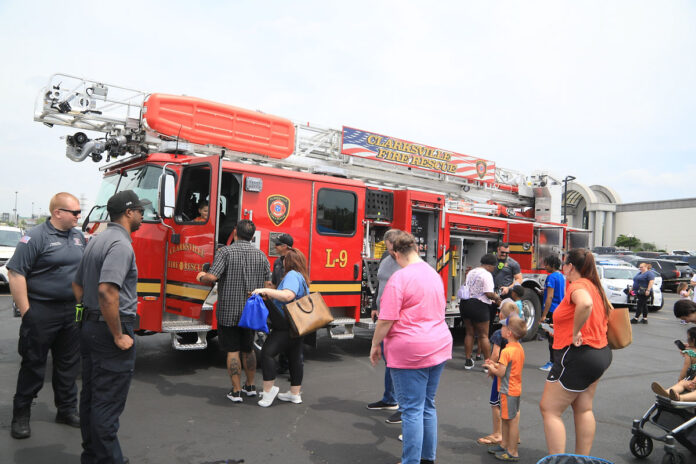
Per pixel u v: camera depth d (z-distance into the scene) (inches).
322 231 292.8
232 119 289.1
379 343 141.9
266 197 270.4
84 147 269.0
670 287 977.5
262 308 195.8
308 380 253.0
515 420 164.1
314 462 157.6
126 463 146.1
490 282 282.7
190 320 249.6
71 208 165.5
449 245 363.9
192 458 156.6
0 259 535.8
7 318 382.0
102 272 124.2
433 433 149.5
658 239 2753.4
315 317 202.4
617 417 217.3
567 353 145.7
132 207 133.5
